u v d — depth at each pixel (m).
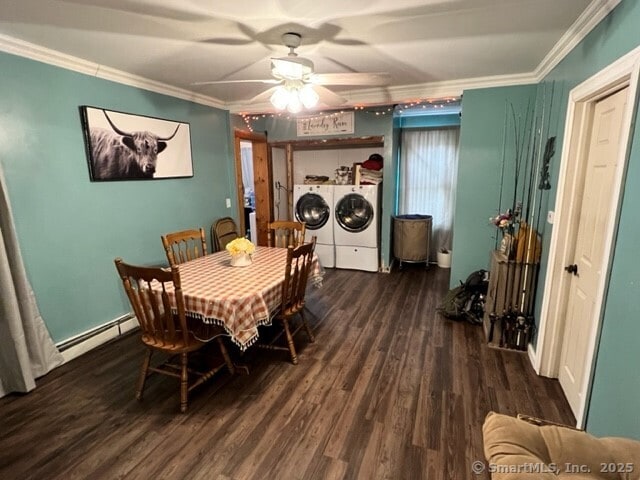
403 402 2.14
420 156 5.27
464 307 3.29
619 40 1.51
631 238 1.33
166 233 3.56
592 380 1.63
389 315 3.44
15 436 1.89
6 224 2.16
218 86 3.49
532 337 2.68
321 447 1.80
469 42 2.31
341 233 4.91
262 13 1.86
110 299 3.02
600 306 1.55
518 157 3.25
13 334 2.17
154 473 1.65
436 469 1.66
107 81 2.87
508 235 2.85
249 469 1.67
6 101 2.23
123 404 2.14
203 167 4.05
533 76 3.06
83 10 1.83
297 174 5.71
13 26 2.02
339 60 2.69
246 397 2.21
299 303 2.75
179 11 1.84
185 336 2.03
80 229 2.74
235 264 2.76
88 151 2.74
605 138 1.81
